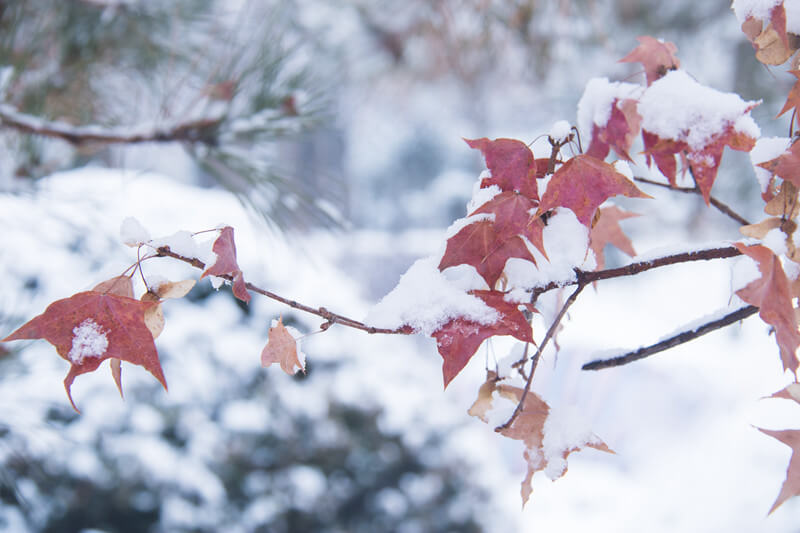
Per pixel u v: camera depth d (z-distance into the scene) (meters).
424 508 2.11
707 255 0.74
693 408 3.52
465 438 2.29
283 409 1.96
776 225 0.73
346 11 3.44
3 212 1.37
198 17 1.55
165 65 1.52
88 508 1.68
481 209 0.73
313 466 1.99
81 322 0.71
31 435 1.21
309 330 2.07
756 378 3.60
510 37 2.96
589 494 3.21
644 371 3.67
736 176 4.11
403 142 10.55
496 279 0.73
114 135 1.27
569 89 4.35
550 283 0.74
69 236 1.58
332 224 1.34
